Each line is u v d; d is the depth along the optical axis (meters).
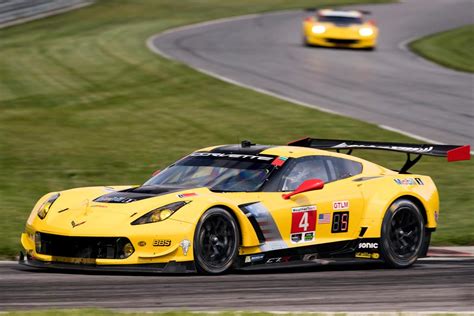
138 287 26.42
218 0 187.00
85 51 106.75
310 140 37.84
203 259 28.75
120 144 58.81
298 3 186.62
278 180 31.44
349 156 34.34
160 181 32.41
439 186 49.91
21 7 139.50
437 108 75.44
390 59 109.62
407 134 63.38
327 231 31.95
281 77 91.19
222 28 140.50
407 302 25.23
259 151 33.12
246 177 31.39
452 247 38.47
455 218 43.19
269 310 23.53
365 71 97.75
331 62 104.19
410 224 33.59
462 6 190.75
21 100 76.25
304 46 120.31
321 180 32.56
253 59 104.75
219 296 25.33
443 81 91.94
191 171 32.38
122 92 80.75
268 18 158.62
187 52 109.69
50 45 111.50
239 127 65.12
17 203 42.84
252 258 30.11
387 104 76.94
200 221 28.58
